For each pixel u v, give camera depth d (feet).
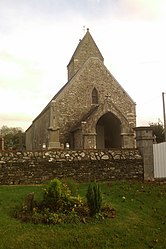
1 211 28.43
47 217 26.78
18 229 25.07
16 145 153.79
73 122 87.04
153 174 42.57
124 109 91.97
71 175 41.52
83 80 90.68
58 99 86.63
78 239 24.36
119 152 43.29
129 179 42.45
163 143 43.42
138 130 44.04
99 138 90.38
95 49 106.32
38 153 41.60
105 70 93.25
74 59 104.22
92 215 28.02
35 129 114.93
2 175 40.01
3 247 22.63
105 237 25.02
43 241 23.73
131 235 25.72
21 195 32.48
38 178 40.78
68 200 29.30
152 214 30.45
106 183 40.24
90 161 42.24
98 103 90.74
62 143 85.10
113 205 31.27
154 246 24.62
